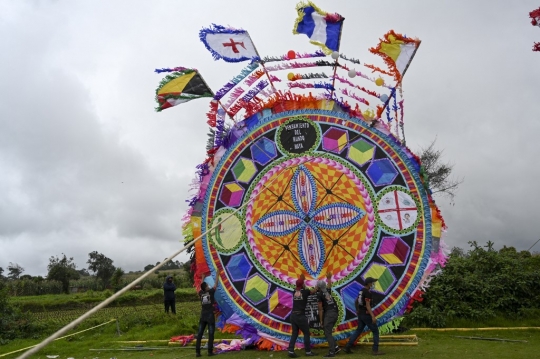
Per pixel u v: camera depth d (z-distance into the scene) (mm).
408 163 11008
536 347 9664
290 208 11281
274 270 10969
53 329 15617
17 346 13086
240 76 11898
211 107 11969
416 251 10516
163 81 11891
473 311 12305
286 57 11719
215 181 11781
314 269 10844
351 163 11289
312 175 11383
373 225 10820
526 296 12773
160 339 12430
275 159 11664
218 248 11312
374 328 9406
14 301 31812
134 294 32656
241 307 10844
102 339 13266
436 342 10547
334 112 11695
